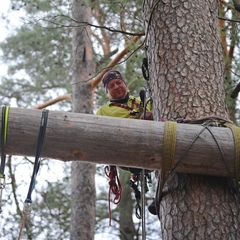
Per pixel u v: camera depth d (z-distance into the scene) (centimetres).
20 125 298
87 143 302
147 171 388
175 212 325
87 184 1002
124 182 1188
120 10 688
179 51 378
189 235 316
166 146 304
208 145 306
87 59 1025
